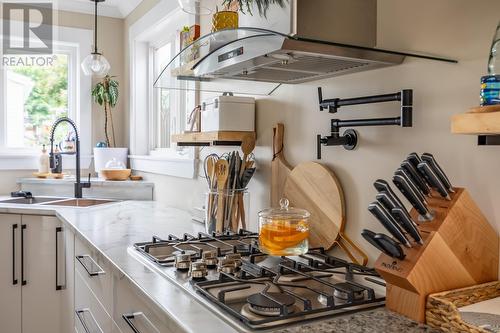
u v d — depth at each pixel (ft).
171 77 5.70
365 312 3.39
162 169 9.66
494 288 3.35
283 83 5.61
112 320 4.96
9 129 11.34
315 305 3.72
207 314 3.35
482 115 2.82
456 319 2.94
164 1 9.13
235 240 5.76
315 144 5.28
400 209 3.14
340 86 4.92
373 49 3.82
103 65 9.91
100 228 6.84
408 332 3.02
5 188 10.98
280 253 4.31
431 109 3.91
